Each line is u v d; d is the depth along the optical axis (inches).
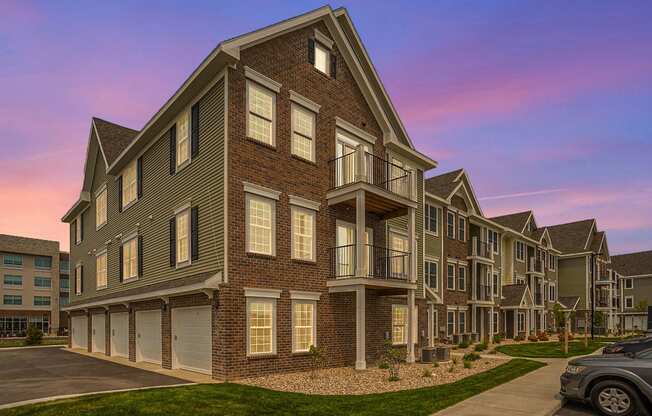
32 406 356.2
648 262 2652.6
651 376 362.6
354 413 359.6
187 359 587.8
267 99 611.8
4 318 2411.4
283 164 619.8
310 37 690.8
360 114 780.0
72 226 1273.4
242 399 393.4
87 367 652.1
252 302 552.1
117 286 873.5
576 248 2162.9
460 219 1322.6
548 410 381.4
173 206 666.2
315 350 591.8
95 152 1070.4
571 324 2017.7
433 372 597.9
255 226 574.2
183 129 661.3
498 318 1530.5
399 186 845.2
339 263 682.8
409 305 709.9
